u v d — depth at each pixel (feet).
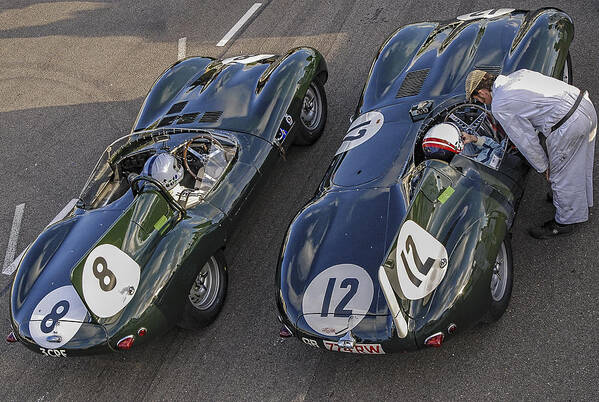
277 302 14.16
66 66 29.76
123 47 29.91
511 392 13.17
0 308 18.93
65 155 24.64
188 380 15.58
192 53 27.89
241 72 20.53
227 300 17.29
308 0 28.89
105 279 13.98
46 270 15.85
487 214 13.67
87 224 16.55
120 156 18.47
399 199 14.58
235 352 15.92
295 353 15.42
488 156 15.14
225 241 16.76
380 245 13.94
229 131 18.54
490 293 13.15
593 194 16.62
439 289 12.66
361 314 13.05
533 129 14.11
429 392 13.69
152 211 15.23
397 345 12.66
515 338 14.15
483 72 14.64
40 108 27.55
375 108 17.63
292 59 20.10
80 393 16.01
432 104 16.44
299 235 14.90
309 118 20.89
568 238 15.81
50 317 14.78
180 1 32.45
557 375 13.19
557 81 14.17
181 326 15.80
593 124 14.33
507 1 24.44
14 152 25.53
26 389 16.47
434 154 14.75
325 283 13.78
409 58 18.75
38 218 22.09
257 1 30.32
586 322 13.97
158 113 20.22
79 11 33.81
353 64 23.91
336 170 16.40
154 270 14.70
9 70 30.53
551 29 17.16
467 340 14.43
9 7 35.76
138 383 15.87
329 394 14.29
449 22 19.60
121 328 14.11
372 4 27.04
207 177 17.51
